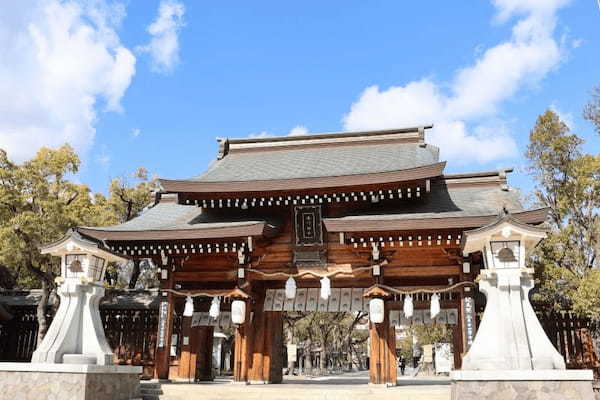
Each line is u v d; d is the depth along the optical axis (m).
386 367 18.30
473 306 17.98
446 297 20.00
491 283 12.82
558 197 23.23
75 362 13.88
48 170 24.95
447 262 19.09
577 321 20.81
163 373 19.36
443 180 22.67
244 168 24.11
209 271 20.86
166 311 20.11
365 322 62.62
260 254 20.47
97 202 31.38
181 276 20.92
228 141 27.19
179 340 23.14
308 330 51.12
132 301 24.95
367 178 18.97
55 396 13.30
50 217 22.89
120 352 23.84
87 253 15.07
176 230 19.38
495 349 12.12
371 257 19.53
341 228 18.19
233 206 20.89
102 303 24.70
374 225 17.97
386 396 15.01
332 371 58.94
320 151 25.78
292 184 19.52
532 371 11.27
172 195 25.03
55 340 14.16
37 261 24.19
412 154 23.23
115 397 14.53
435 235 18.03
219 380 25.23
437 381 26.38
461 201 20.73
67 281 14.99
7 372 13.77
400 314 19.12
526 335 11.99
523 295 12.54
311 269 20.09
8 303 26.11
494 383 11.42
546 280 21.23
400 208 20.45
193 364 21.20
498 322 12.34
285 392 15.85
